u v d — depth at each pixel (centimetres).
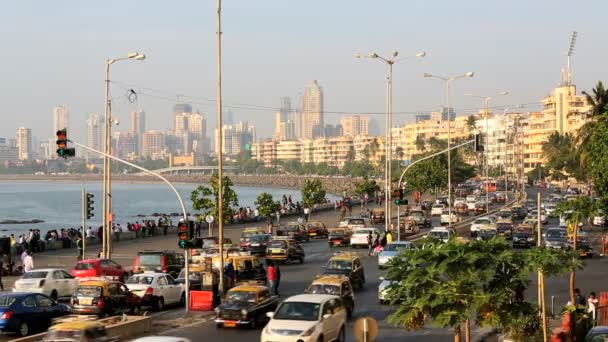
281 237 6862
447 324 2020
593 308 3164
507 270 2123
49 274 4303
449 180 9556
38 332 3325
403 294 2080
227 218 7912
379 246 6775
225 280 4491
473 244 2089
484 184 18438
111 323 3142
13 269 5666
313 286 3659
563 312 2883
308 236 8531
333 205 13862
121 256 6769
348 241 7794
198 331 3353
